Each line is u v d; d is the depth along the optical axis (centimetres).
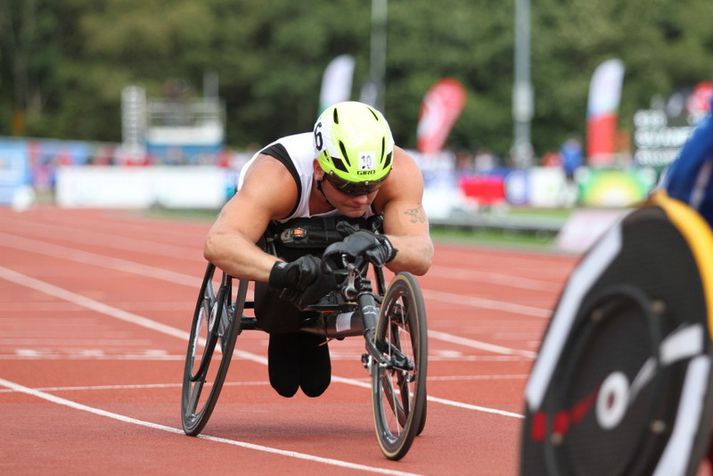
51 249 5344
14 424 1449
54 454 1245
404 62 12900
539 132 12875
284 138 1333
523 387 1802
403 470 1166
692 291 646
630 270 688
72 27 14338
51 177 9856
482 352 2259
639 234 687
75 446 1295
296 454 1252
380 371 1262
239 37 14475
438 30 12800
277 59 14025
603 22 12731
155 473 1148
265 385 1820
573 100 12550
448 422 1474
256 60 14412
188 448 1286
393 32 13025
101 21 14025
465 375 1945
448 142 12731
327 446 1300
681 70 13300
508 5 12888
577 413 703
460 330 2627
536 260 4634
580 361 708
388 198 1319
